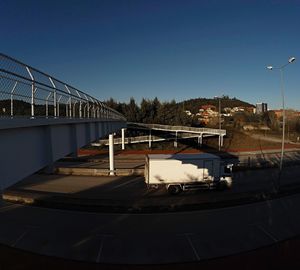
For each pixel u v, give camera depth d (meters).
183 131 55.84
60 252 13.31
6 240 14.47
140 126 54.59
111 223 16.83
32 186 26.00
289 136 74.69
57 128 10.38
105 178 30.06
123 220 17.33
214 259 12.98
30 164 7.84
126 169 32.69
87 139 16.20
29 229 15.84
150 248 13.79
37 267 12.10
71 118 11.67
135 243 14.27
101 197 22.36
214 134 57.88
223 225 16.81
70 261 12.59
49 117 9.34
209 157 25.03
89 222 16.95
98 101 21.20
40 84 8.76
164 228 16.20
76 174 32.03
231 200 21.66
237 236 15.32
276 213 19.06
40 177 30.08
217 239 14.91
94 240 14.55
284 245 14.42
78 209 19.25
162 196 22.98
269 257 13.26
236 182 28.47
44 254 13.13
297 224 17.19
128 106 72.94
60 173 32.25
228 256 13.25
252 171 34.41
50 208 19.44
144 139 54.53
